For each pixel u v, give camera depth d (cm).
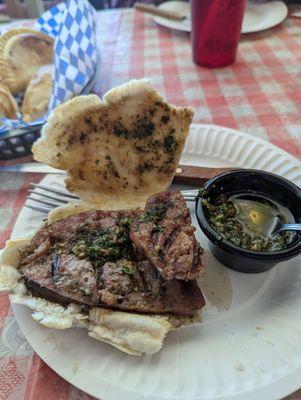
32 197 23
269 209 21
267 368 15
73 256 18
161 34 44
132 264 17
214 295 19
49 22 37
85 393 15
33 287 17
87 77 29
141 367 15
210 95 34
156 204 18
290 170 24
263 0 46
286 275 20
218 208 20
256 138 26
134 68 39
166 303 16
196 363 15
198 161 26
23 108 31
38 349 15
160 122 20
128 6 58
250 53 39
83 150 20
